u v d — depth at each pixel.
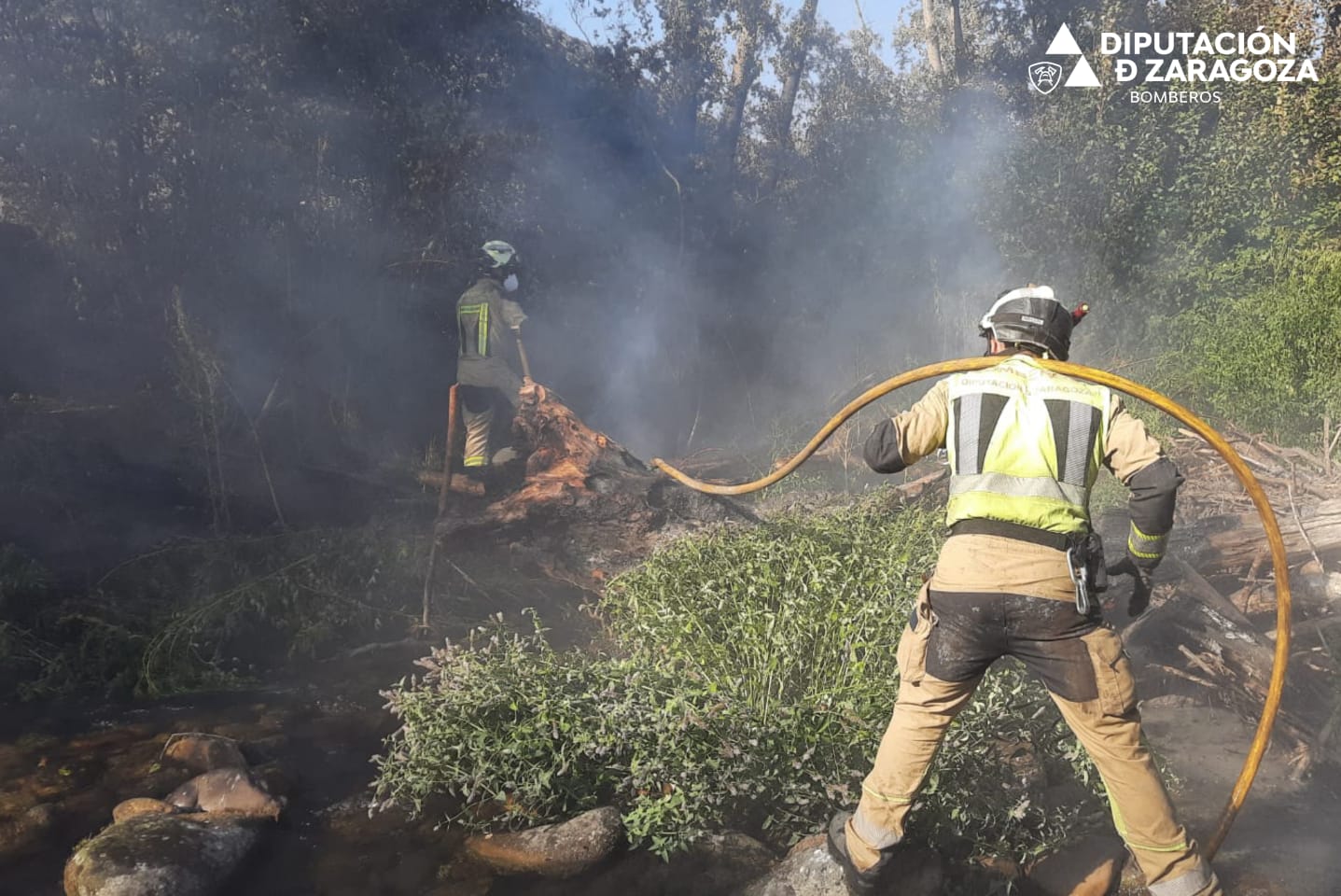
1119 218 12.41
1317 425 8.20
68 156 9.14
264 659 5.51
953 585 2.82
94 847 3.33
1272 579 5.08
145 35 8.96
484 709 3.77
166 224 9.43
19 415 8.47
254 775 3.93
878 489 6.60
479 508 6.95
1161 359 10.41
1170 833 2.79
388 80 9.98
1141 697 4.86
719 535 4.95
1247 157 12.52
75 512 7.28
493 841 3.56
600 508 6.61
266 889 3.37
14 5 8.59
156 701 4.92
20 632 5.28
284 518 7.42
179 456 8.29
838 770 3.52
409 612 6.05
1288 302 9.09
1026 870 3.40
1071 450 2.82
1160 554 2.83
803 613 3.96
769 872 3.35
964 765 3.45
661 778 3.62
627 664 3.85
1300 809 3.85
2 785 4.02
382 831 3.73
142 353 9.61
